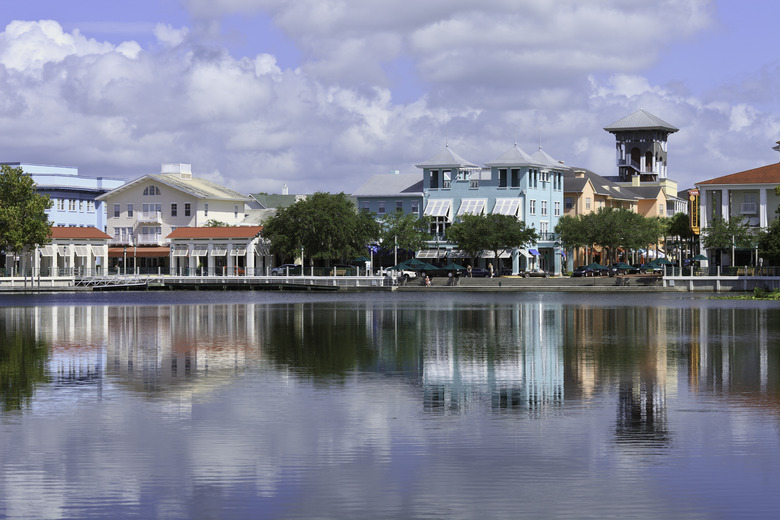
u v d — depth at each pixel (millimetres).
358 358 54719
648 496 26594
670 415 36531
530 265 194500
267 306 115250
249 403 39219
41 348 60719
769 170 177250
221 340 66375
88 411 37500
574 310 103562
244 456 30609
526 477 28281
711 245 170250
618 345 62031
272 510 25688
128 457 30516
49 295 154125
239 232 187125
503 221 183125
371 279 171875
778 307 108812
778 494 26672
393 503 26141
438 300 131375
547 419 35875
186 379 45812
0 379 45875
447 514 25328
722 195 177250
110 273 187125
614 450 31141
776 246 153500
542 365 51312
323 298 139750
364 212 187500
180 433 33625
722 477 28172
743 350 58469
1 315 97125
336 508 25812
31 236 157250
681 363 51969
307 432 33781
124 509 25797
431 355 56281
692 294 148125
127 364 51844
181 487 27531
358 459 30250
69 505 26094
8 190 159000
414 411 37500
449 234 186250
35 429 34250
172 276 176750
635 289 159125
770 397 40406
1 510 25703
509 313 98250
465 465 29500
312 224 178125
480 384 44312
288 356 55812
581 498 26438
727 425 34656
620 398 40312
